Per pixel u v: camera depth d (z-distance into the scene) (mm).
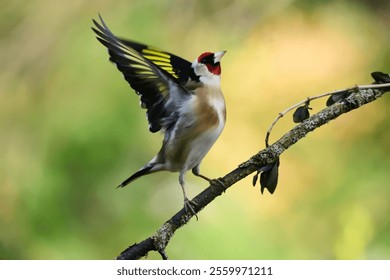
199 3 10953
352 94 5465
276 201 9359
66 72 10117
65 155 9414
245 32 10797
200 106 6684
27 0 10805
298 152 9703
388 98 9789
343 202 9211
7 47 10656
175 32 10766
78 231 9102
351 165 9523
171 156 6789
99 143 9406
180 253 8508
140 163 9398
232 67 10461
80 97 9828
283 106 10141
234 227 8773
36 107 10102
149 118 6500
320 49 10477
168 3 10789
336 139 9750
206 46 10742
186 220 5188
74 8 10641
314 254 9016
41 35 10586
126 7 10539
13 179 9539
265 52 10484
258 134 10047
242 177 5266
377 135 9695
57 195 9219
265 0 10953
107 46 5969
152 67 6156
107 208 9219
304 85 10211
